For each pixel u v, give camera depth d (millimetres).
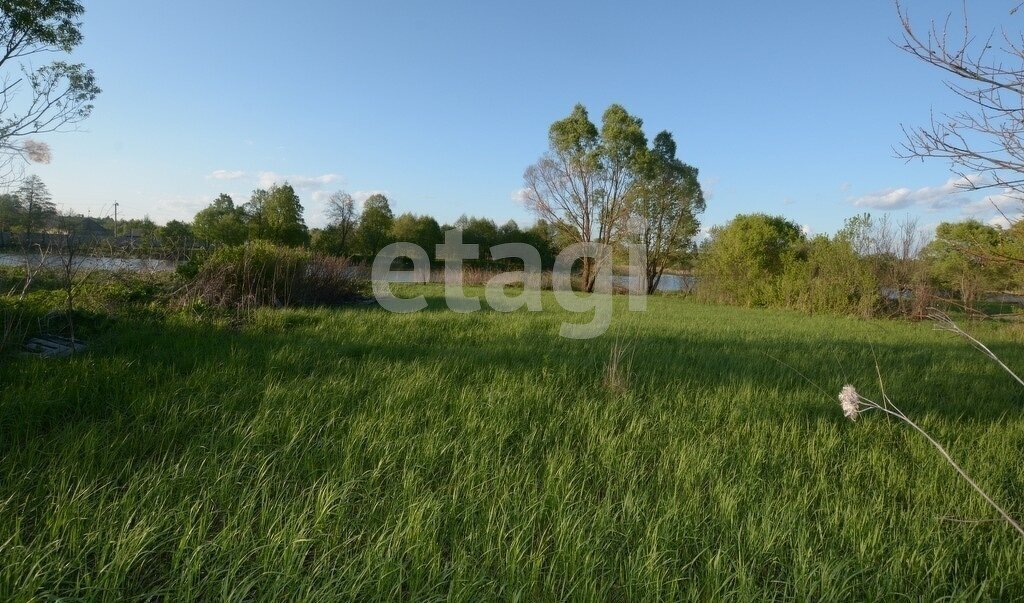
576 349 8852
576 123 36562
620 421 5465
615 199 37188
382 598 2689
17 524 2840
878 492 4043
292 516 3148
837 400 6281
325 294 14531
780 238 28875
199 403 4949
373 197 48812
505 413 5297
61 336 7176
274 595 2570
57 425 4312
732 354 9188
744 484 4020
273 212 45906
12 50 11508
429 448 4332
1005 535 3461
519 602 2701
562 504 3537
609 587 2840
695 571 3115
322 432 4672
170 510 3170
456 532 3268
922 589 3023
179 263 12039
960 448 4945
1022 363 9367
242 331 8656
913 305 18297
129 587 2645
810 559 3137
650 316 16484
